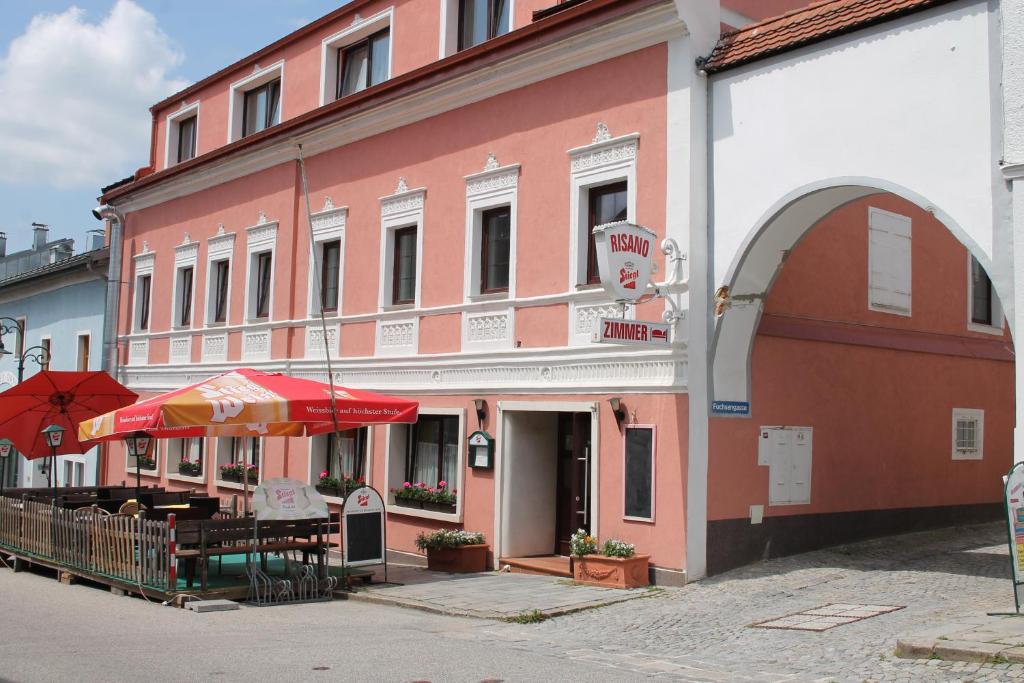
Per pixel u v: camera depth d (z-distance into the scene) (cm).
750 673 803
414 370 1697
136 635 984
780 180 1208
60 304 3170
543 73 1492
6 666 813
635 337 1217
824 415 1462
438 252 1680
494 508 1507
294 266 2052
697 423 1260
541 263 1476
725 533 1292
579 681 769
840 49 1155
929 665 779
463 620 1103
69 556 1445
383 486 1731
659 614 1086
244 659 849
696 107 1286
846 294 1535
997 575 1241
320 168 1998
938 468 1686
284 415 1277
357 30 1964
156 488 1967
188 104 2545
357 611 1175
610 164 1383
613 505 1329
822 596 1132
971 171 1027
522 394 1483
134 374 2616
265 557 1288
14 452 3362
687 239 1270
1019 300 968
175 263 2477
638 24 1334
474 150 1619
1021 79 984
